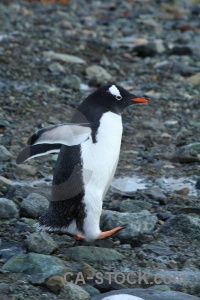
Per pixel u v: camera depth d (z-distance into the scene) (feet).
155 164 44.42
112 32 81.92
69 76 59.77
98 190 31.09
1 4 91.61
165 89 60.75
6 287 27.22
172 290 28.25
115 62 68.95
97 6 98.78
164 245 32.58
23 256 29.66
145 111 54.60
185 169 43.86
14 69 61.77
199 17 95.71
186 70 65.92
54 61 65.26
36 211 34.96
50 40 72.59
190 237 33.35
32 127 49.32
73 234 31.71
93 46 72.59
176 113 54.60
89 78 62.23
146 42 76.33
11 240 32.24
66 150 30.94
